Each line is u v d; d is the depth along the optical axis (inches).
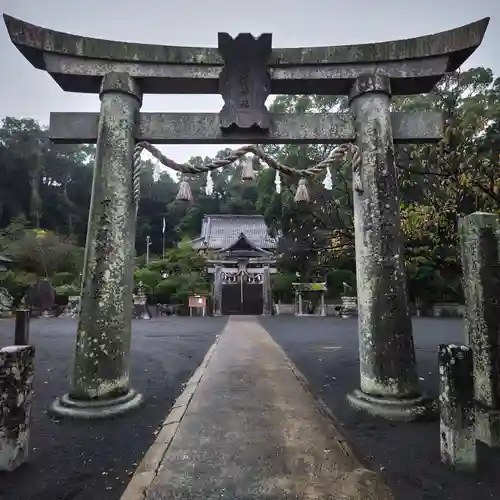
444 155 389.1
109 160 195.0
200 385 233.1
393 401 177.3
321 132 209.6
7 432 125.6
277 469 123.9
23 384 131.0
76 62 203.2
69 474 122.5
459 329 606.5
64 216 1802.4
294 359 337.1
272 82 214.1
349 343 439.8
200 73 209.2
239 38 200.5
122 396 186.1
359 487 113.3
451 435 125.6
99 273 187.5
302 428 159.8
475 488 113.4
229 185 2102.6
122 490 112.5
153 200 2150.6
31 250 1174.3
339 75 210.4
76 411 174.1
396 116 211.2
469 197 406.9
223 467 125.0
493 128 477.7
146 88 219.0
